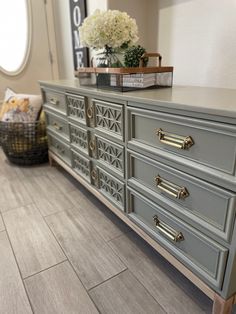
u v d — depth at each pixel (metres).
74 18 2.00
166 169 0.84
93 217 1.38
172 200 0.86
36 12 2.32
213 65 1.25
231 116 0.59
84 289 0.94
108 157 1.18
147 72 1.10
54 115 1.70
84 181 1.50
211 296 0.78
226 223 0.67
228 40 1.16
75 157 1.54
